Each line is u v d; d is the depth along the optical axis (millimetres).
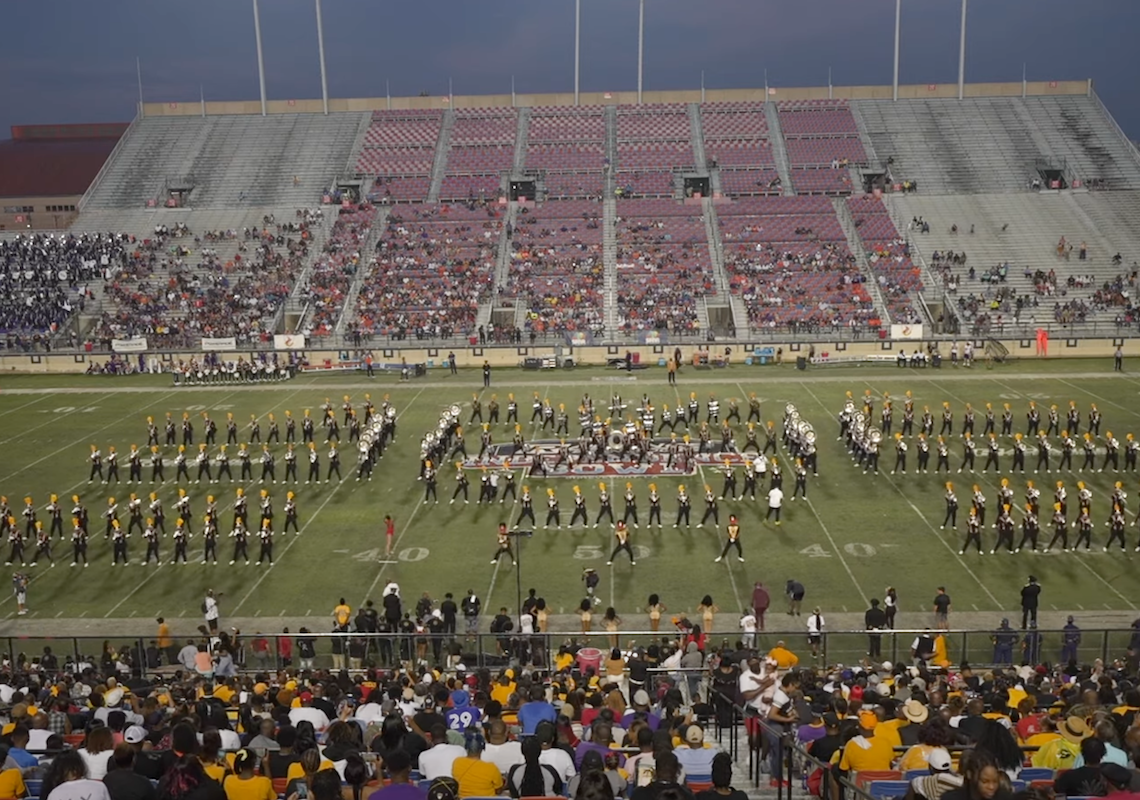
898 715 11281
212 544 30109
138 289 70812
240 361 59344
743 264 71688
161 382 59312
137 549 31406
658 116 91250
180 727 9375
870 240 73688
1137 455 38594
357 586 27891
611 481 37281
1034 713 12430
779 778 11648
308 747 10078
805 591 26797
